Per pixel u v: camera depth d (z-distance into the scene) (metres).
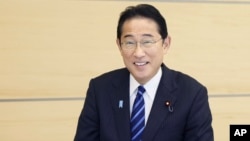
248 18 2.71
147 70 1.51
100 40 2.58
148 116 1.55
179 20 2.64
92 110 1.67
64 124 2.61
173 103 1.56
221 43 2.70
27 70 2.53
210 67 2.70
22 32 2.50
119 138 1.54
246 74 2.73
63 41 2.55
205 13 2.66
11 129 2.55
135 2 2.59
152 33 1.46
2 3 2.46
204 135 1.51
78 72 2.58
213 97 2.73
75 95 2.60
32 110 2.56
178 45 2.65
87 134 1.65
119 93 1.64
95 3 2.55
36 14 2.50
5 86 2.52
